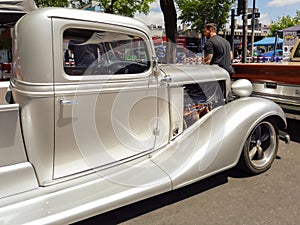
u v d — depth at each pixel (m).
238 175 3.22
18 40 1.97
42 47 1.93
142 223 2.43
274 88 4.53
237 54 17.88
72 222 1.96
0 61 3.13
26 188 2.06
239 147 2.81
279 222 2.39
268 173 3.26
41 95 1.97
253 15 11.55
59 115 2.07
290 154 3.84
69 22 2.03
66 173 2.22
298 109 4.19
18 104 1.99
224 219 2.45
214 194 2.85
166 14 6.97
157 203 2.72
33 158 2.06
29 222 1.85
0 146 1.93
